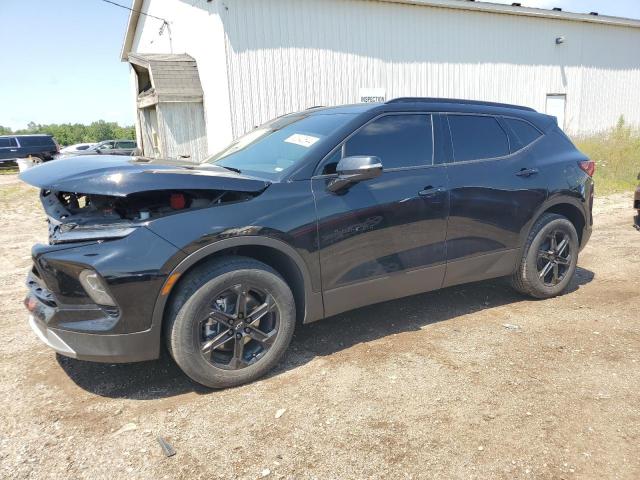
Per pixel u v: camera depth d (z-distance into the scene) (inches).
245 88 470.9
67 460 94.5
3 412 110.8
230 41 458.0
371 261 133.7
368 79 543.2
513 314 162.6
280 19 480.4
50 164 121.0
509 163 160.1
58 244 107.6
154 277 104.7
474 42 613.0
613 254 230.7
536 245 166.7
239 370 117.8
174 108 511.2
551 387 116.0
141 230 105.2
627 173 465.1
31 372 129.1
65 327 107.0
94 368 130.7
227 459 94.0
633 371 122.3
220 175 114.8
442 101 154.9
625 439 96.6
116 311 104.9
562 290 177.9
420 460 92.4
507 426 101.7
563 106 721.6
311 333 150.5
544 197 165.6
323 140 130.8
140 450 97.1
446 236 146.6
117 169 105.3
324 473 89.6
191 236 107.6
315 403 111.9
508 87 656.4
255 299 119.7
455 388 116.6
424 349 137.6
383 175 135.2
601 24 730.2
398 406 109.9
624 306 165.6
